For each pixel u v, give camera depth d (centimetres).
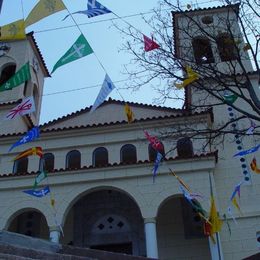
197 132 1459
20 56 2911
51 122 2494
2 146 2286
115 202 2139
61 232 1841
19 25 1091
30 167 2194
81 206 2148
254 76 2291
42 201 1884
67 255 617
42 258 596
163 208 2075
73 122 2492
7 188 1933
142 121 2220
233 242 1836
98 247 2053
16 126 2489
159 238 1995
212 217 1545
